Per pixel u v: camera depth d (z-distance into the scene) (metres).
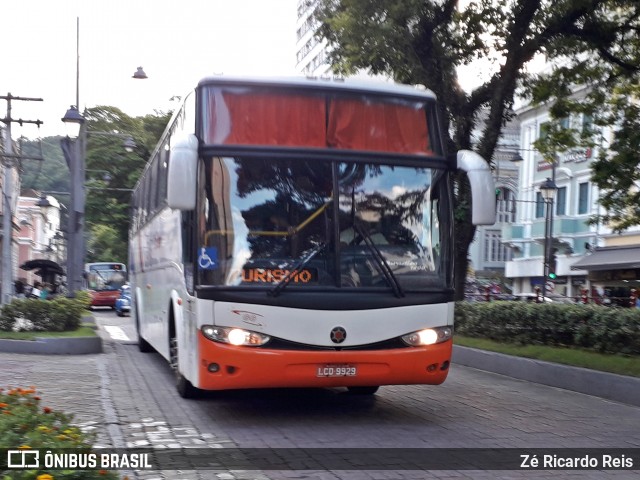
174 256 10.49
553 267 29.58
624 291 33.84
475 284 44.25
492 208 8.54
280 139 8.45
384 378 8.23
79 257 24.56
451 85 17.05
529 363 12.72
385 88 8.85
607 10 16.08
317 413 9.36
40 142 25.44
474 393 11.23
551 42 16.09
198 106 8.44
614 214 17.64
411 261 8.49
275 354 7.97
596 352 12.67
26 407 6.08
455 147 17.34
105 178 42.72
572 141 18.05
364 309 8.21
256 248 8.16
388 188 8.56
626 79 17.30
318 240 8.26
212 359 8.00
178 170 7.91
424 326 8.41
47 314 16.45
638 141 16.53
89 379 11.66
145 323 15.16
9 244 24.80
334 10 17.14
